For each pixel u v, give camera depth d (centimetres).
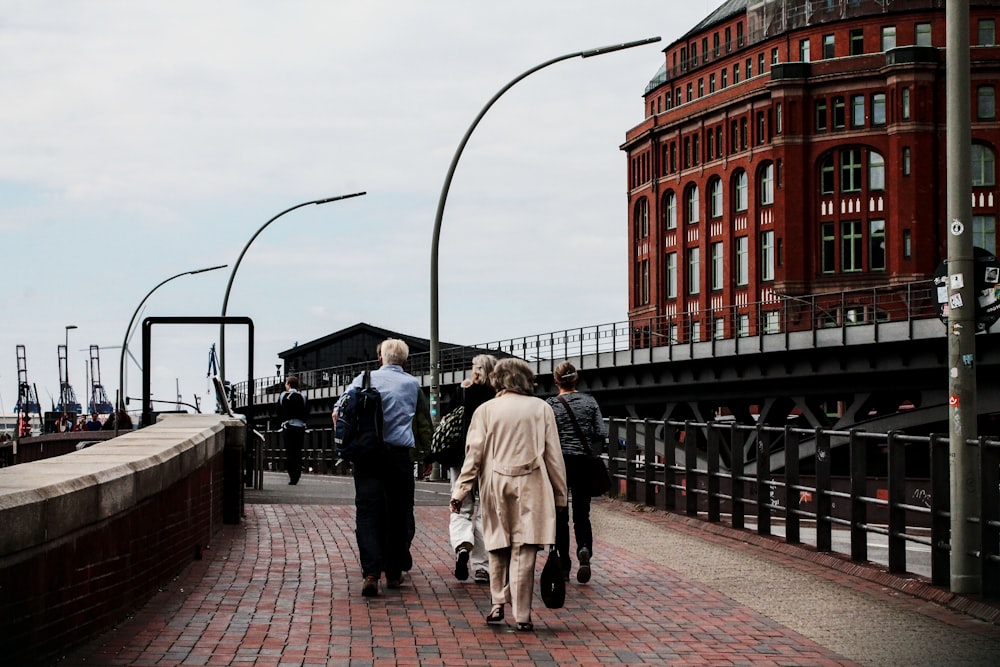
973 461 1069
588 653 849
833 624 978
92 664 753
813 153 7419
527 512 933
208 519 1358
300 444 2688
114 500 832
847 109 7338
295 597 1042
